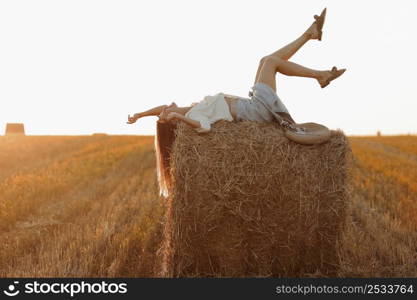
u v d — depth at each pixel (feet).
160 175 22.43
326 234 20.34
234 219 19.66
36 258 23.79
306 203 19.83
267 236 19.86
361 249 23.73
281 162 19.63
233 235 19.76
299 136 19.83
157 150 22.34
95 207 36.63
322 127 20.90
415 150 91.25
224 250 19.86
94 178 56.49
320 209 20.02
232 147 19.52
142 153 85.40
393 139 123.95
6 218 32.55
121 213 33.40
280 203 19.69
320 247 20.48
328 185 20.11
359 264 22.22
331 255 20.57
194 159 19.43
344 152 20.42
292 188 19.70
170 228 20.34
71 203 38.73
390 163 64.49
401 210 32.86
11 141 111.55
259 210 19.58
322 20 22.20
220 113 20.40
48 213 35.88
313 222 20.02
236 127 20.16
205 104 20.54
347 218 20.77
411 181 47.98
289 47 22.24
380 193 41.09
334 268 20.68
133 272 22.02
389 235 26.55
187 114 20.35
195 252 19.98
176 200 19.76
